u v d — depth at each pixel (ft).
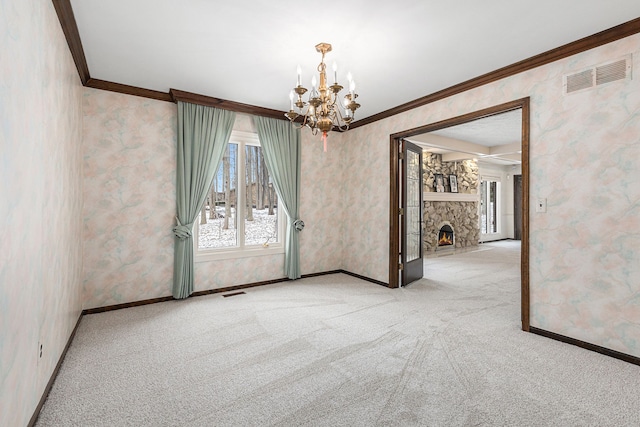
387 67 9.69
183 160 12.11
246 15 7.09
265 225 14.87
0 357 3.84
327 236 16.60
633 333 7.25
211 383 6.47
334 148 16.70
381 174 14.57
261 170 14.70
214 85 11.19
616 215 7.52
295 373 6.86
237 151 13.94
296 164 15.20
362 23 7.38
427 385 6.37
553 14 6.99
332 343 8.36
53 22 6.21
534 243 9.02
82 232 10.27
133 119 11.40
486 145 23.71
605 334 7.69
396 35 7.90
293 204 15.02
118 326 9.50
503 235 34.22
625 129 7.38
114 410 5.60
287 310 11.00
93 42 8.25
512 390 6.19
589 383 6.44
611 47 7.62
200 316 10.38
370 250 15.20
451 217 27.58
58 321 6.88
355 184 16.11
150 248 11.76
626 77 7.35
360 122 15.48
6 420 4.06
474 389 6.23
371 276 15.14
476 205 29.73
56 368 6.73
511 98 9.62
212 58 9.16
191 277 12.40
